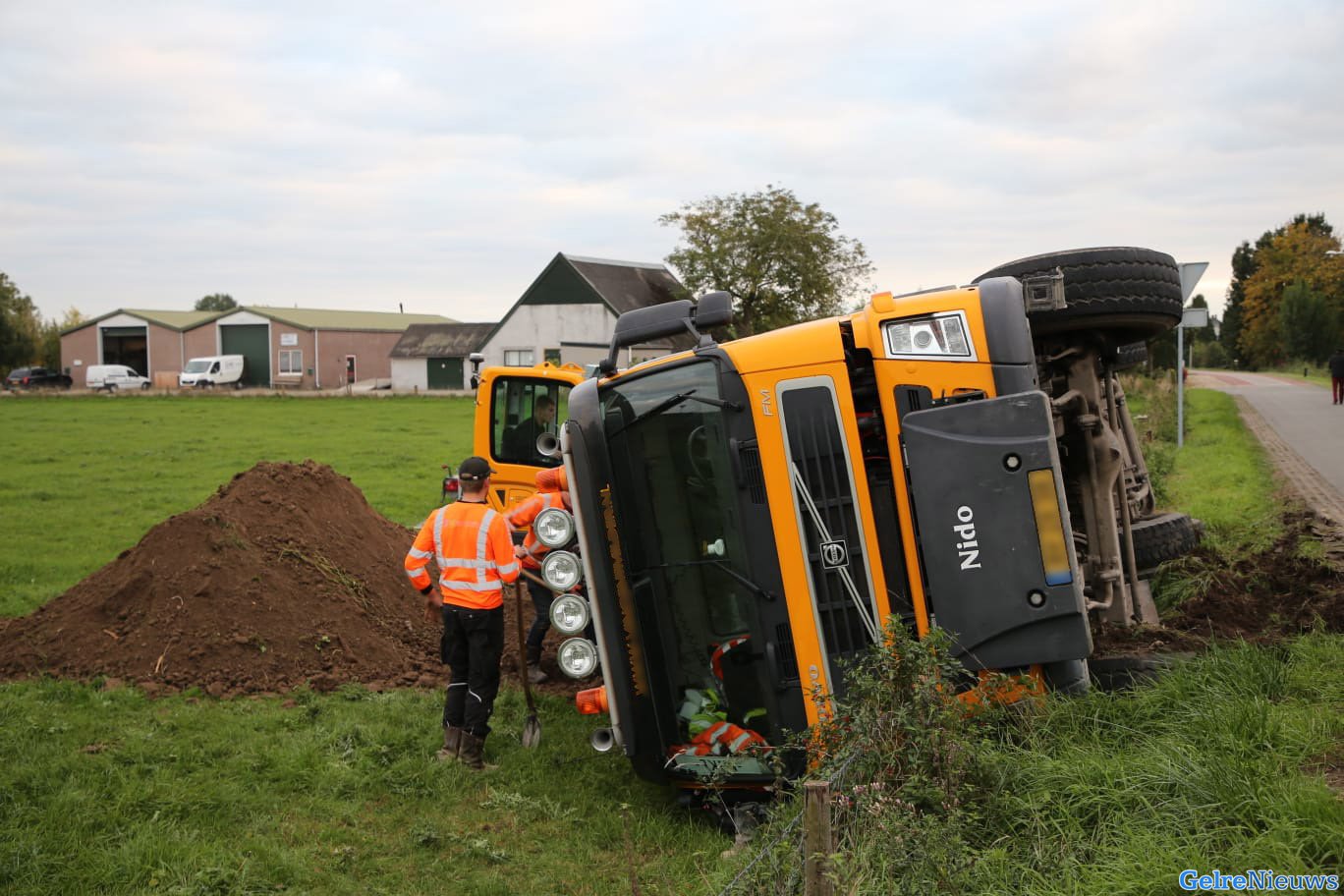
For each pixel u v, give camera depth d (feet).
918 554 18.79
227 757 22.21
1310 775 15.47
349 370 267.80
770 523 19.12
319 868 17.78
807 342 19.38
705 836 19.03
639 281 178.50
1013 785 16.11
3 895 16.17
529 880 17.49
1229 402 121.70
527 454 38.37
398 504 64.39
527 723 23.45
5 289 293.43
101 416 150.41
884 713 15.66
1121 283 23.00
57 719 23.68
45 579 42.96
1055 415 23.09
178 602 28.86
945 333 19.08
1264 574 29.60
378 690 27.32
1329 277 287.89
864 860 12.85
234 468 85.56
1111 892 12.85
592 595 19.36
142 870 17.12
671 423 19.90
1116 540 23.68
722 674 19.61
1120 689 20.26
